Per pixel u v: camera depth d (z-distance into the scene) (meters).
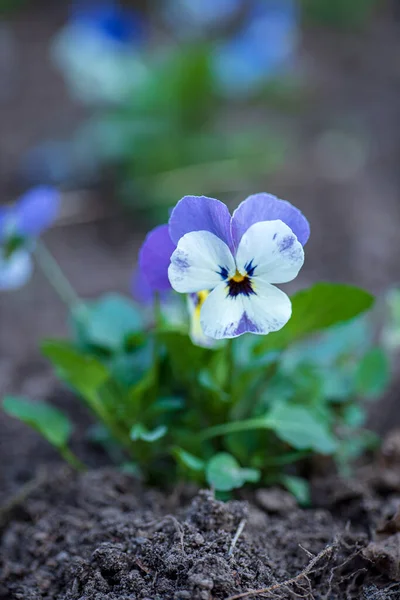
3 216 0.55
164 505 0.51
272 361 0.50
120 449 0.56
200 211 0.45
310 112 1.19
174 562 0.46
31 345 0.71
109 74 0.98
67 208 0.96
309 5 1.50
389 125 1.14
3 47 1.37
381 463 0.54
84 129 1.10
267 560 0.47
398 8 1.56
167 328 0.52
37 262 0.86
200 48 0.97
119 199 0.97
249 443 0.52
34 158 1.05
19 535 0.51
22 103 1.23
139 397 0.51
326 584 0.47
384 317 0.70
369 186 0.98
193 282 0.45
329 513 0.51
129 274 0.84
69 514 0.51
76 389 0.53
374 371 0.55
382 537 0.48
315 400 0.53
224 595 0.45
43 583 0.48
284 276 0.45
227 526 0.48
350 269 0.82
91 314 0.55
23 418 0.52
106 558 0.47
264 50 1.03
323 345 0.56
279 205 0.45
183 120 1.00
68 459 0.54
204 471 0.51
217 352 0.51
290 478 0.53
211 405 0.51
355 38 1.46
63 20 1.48
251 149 1.01
